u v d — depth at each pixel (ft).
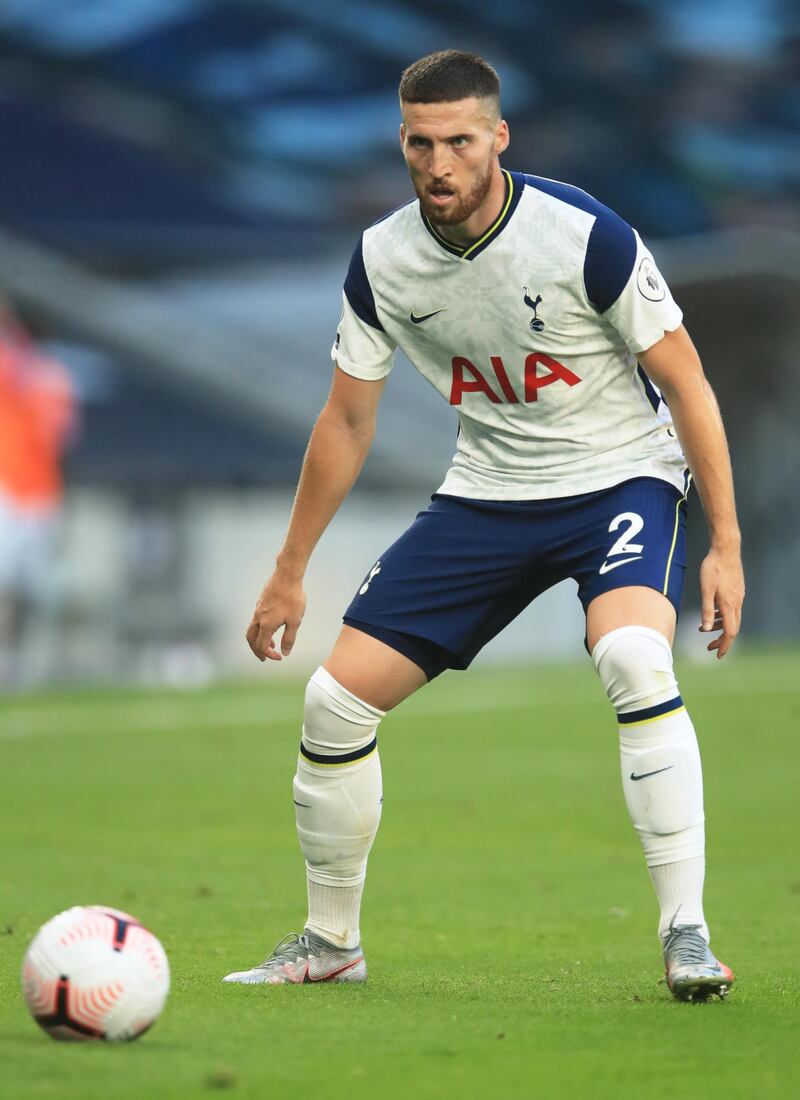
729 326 429.79
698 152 393.50
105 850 95.91
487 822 110.63
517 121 386.93
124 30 372.38
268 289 392.47
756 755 151.12
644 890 81.41
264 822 110.32
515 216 47.96
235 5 374.22
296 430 366.43
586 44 384.88
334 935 51.49
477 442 51.47
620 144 391.45
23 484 308.81
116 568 347.77
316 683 50.21
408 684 50.75
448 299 48.93
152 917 70.03
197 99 378.53
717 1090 34.27
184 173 382.01
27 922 68.08
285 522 367.25
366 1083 34.68
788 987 50.08
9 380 309.01
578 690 222.48
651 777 47.26
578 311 48.44
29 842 99.40
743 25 387.75
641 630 47.44
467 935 66.13
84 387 356.59
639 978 53.26
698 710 191.52
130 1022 38.75
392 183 388.57
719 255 395.14
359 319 50.78
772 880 85.56
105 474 351.25
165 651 344.28
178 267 392.88
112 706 204.74
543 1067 36.47
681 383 48.98
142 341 355.36
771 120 395.14
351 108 382.83
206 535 358.84
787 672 239.91
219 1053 37.81
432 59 46.50
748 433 431.84
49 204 375.45
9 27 366.43
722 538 49.16
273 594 53.21
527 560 50.49
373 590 51.01
